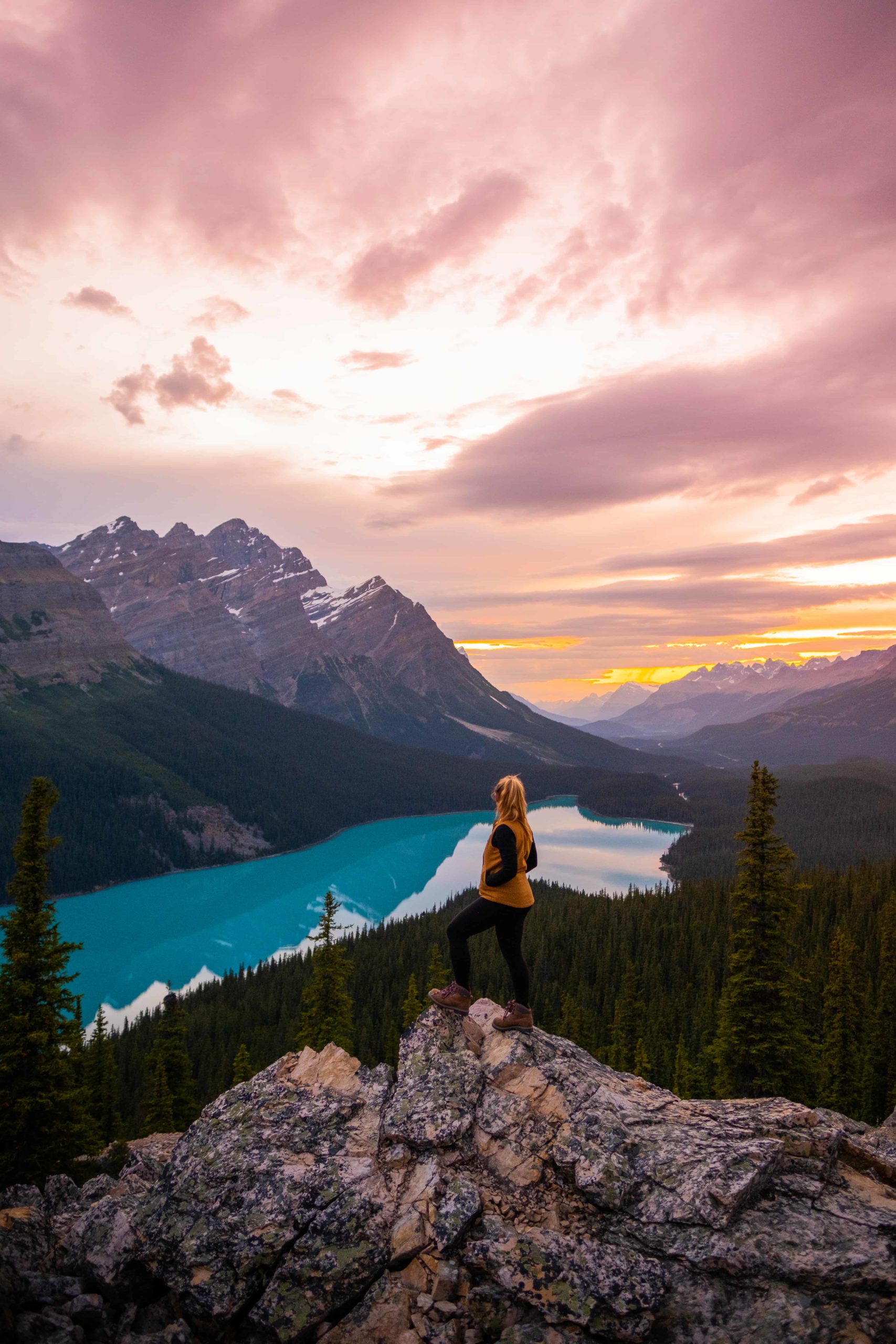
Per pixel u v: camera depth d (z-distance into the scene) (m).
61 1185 10.88
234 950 159.50
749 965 30.28
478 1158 8.96
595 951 103.88
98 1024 53.66
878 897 97.81
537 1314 7.71
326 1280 8.08
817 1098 40.59
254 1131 9.69
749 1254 7.56
